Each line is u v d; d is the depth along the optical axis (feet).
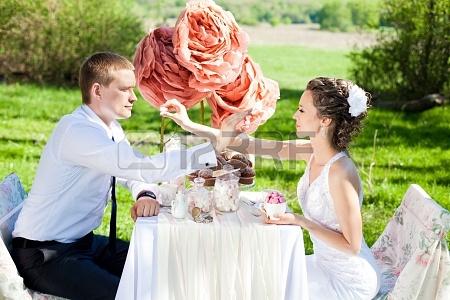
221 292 11.25
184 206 11.43
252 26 64.85
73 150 11.80
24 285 12.07
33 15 38.29
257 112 11.87
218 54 11.55
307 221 11.58
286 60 50.08
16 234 12.25
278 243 11.22
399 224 13.24
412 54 34.63
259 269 11.24
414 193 12.89
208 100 12.18
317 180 12.03
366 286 12.19
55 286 11.89
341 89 11.94
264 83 12.26
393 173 25.36
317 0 68.74
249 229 11.16
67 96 36.27
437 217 11.63
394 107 34.55
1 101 34.32
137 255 11.21
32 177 23.65
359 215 11.76
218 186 11.75
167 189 12.10
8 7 38.58
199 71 11.46
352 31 62.95
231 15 11.91
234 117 11.83
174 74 11.73
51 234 12.09
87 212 12.35
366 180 24.27
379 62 35.58
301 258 11.30
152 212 11.65
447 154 27.84
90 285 11.76
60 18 38.40
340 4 63.72
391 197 22.49
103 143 11.71
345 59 50.67
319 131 12.05
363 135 30.07
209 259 11.18
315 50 54.39
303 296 11.36
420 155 27.71
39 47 38.52
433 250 11.56
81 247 12.36
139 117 32.50
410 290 11.68
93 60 12.09
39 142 28.04
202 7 11.72
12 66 39.29
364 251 12.50
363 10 53.26
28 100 34.86
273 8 67.41
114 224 12.63
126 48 39.19
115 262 12.87
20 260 12.07
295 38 59.88
